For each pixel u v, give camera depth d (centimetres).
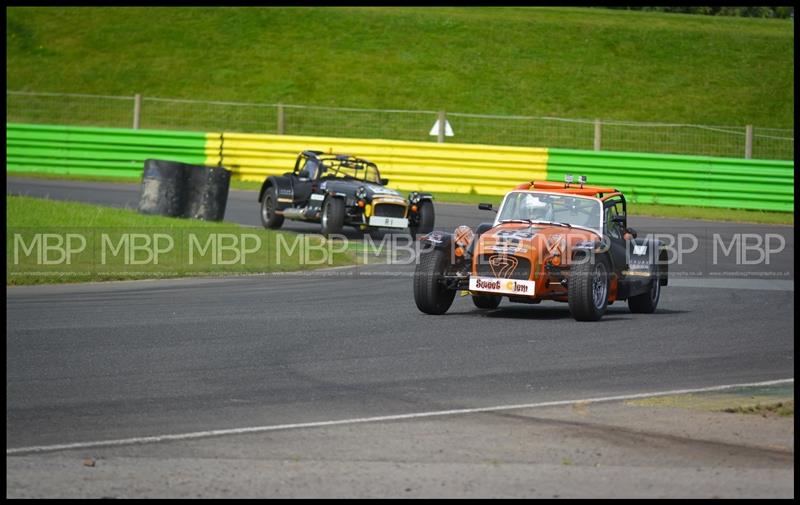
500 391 3306
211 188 8019
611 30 17625
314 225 8825
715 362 3881
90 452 2552
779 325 4794
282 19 17650
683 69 16350
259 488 2297
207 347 3959
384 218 7775
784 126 14750
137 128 11669
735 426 2895
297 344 4053
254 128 14388
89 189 9975
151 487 2295
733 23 19225
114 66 16062
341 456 2542
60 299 5116
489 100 15125
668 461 2541
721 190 10444
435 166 10625
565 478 2394
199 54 16450
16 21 17200
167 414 2938
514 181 10525
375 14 17925
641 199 10469
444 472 2425
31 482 2317
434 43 16838
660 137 13850
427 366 3675
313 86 15488
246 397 3162
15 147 11244
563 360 3838
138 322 4491
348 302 5209
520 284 4647
